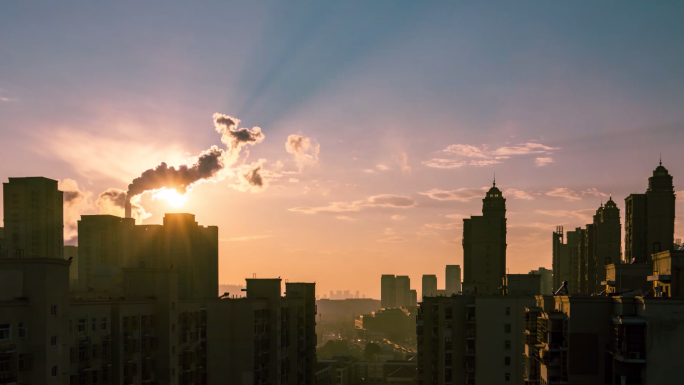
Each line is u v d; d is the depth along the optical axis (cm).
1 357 6212
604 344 6425
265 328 12300
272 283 12606
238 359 11406
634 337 5981
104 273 13525
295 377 13750
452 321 11956
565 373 6519
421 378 14062
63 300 6994
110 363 8144
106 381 8006
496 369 11112
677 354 5891
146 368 8988
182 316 10138
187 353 10100
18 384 6384
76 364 7438
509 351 11094
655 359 5934
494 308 11231
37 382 6519
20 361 6469
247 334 11456
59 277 6906
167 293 9456
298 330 14212
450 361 11869
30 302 6612
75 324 7488
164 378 9300
